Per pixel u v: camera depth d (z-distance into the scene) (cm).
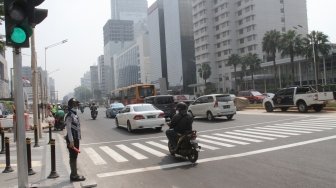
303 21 11162
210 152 1133
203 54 12212
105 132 2045
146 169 936
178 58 14225
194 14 12600
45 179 847
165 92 5666
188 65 14038
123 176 869
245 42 10962
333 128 1533
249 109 3484
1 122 2450
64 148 1448
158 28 15900
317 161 898
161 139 1566
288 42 7625
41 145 1530
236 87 10219
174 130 1062
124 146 1408
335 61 7662
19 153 677
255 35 10594
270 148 1132
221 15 11538
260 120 2172
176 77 14462
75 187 769
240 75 10675
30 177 875
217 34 11856
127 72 18925
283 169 835
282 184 711
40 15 658
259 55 10500
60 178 857
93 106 3441
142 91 4041
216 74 12019
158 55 16050
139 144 1441
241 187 709
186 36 14100
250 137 1423
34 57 1898
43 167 1001
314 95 2528
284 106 2756
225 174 825
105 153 1250
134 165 1000
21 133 677
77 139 838
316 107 2614
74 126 834
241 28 11106
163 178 825
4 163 1094
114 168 974
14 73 676
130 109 1998
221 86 11831
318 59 7369
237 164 927
